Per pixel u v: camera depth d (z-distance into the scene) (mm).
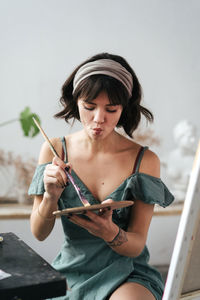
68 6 3232
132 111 1519
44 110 3281
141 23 3389
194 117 3570
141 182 1459
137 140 3428
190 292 927
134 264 1478
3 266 1067
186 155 3473
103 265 1427
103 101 1288
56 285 984
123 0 3328
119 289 1338
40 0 3174
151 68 3453
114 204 1063
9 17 3135
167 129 3510
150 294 1323
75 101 1513
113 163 1489
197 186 813
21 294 946
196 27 3494
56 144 1558
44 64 3246
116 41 3365
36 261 1106
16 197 3205
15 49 3178
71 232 1468
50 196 1317
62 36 3256
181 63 3500
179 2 3432
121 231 1304
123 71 1333
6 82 3191
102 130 1319
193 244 872
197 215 831
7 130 3195
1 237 1252
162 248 3334
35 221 1417
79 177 1492
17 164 3211
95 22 3303
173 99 3512
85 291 1374
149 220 1473
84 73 1319
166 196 1542
